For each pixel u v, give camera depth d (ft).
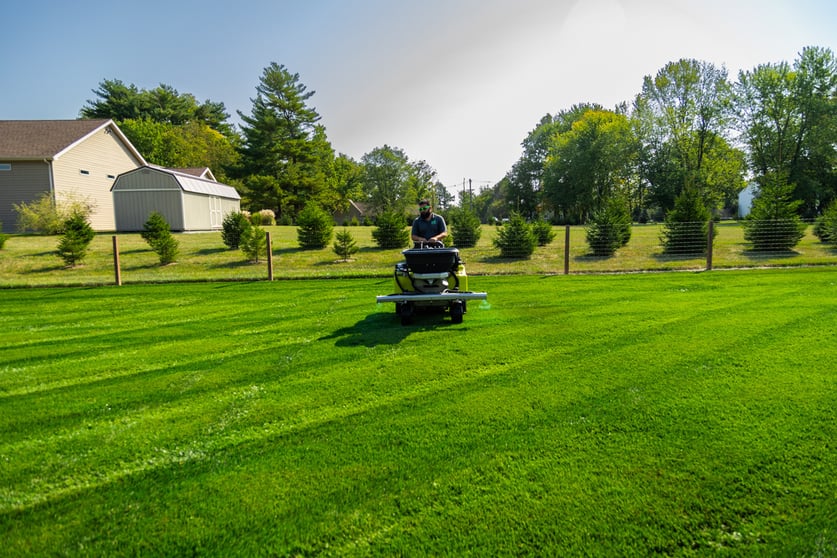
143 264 46.14
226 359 16.81
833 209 51.16
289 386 13.80
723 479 8.36
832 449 9.21
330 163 201.87
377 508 7.85
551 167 170.60
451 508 7.79
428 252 20.20
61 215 67.62
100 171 88.99
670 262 44.01
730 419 10.66
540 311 23.80
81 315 25.93
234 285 36.96
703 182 135.85
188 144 165.99
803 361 14.53
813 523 7.18
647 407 11.46
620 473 8.64
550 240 55.93
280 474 8.96
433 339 18.75
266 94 145.28
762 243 47.57
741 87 131.54
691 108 138.31
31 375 15.34
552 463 9.05
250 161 144.25
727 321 20.26
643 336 18.20
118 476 9.05
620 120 162.09
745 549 6.69
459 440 10.11
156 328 22.38
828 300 24.58
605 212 50.34
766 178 52.70
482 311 24.16
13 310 27.58
